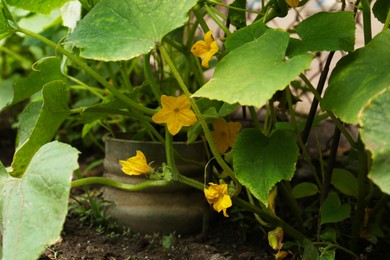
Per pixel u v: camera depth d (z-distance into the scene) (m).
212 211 1.34
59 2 1.24
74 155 1.03
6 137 2.25
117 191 1.32
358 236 1.20
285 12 1.17
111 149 1.33
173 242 1.27
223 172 1.33
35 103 1.29
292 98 1.25
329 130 1.69
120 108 1.26
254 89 0.99
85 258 1.22
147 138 1.40
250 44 1.06
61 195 1.01
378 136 0.94
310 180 1.49
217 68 1.06
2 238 1.04
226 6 1.21
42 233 1.01
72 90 1.91
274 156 1.10
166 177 1.16
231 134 1.21
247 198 1.37
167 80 1.43
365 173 1.17
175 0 1.08
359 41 1.62
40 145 1.19
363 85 1.00
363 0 1.11
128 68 1.57
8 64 2.32
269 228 1.32
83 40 1.09
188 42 1.34
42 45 1.68
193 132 1.21
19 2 1.20
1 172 1.10
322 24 1.07
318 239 1.20
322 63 1.59
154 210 1.29
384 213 1.39
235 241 1.30
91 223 1.34
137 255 1.24
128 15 1.10
